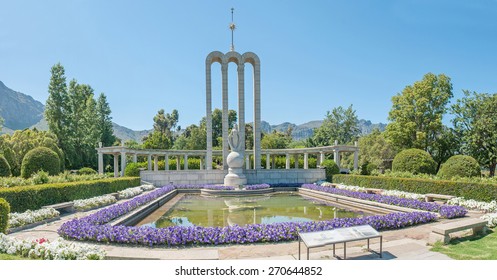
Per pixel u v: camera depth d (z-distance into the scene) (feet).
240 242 26.99
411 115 120.26
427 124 118.42
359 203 52.44
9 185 46.83
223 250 25.14
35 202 41.39
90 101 169.27
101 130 180.04
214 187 75.82
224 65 96.02
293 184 86.17
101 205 50.62
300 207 54.19
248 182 89.56
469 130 112.47
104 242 27.32
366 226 23.21
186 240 26.55
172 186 76.59
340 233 21.89
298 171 91.76
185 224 40.24
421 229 31.99
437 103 118.83
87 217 34.09
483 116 108.78
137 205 45.83
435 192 53.21
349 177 78.59
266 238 27.43
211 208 53.62
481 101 112.16
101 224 33.73
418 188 56.59
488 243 26.35
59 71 149.18
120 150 100.53
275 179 90.79
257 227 29.17
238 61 96.53
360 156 164.66
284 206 55.52
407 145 122.21
